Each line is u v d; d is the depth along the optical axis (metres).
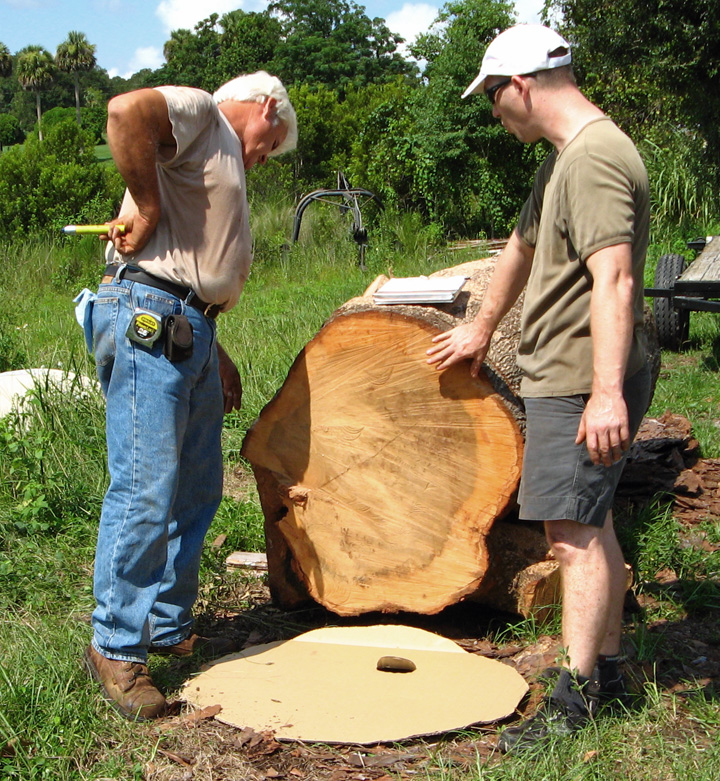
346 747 2.66
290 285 12.91
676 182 14.05
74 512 4.51
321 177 26.47
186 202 2.92
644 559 3.91
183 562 3.27
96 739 2.71
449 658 3.15
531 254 2.93
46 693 2.85
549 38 2.63
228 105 3.12
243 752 2.66
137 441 2.92
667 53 14.42
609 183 2.46
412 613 3.56
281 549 3.66
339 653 3.22
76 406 5.50
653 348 4.43
